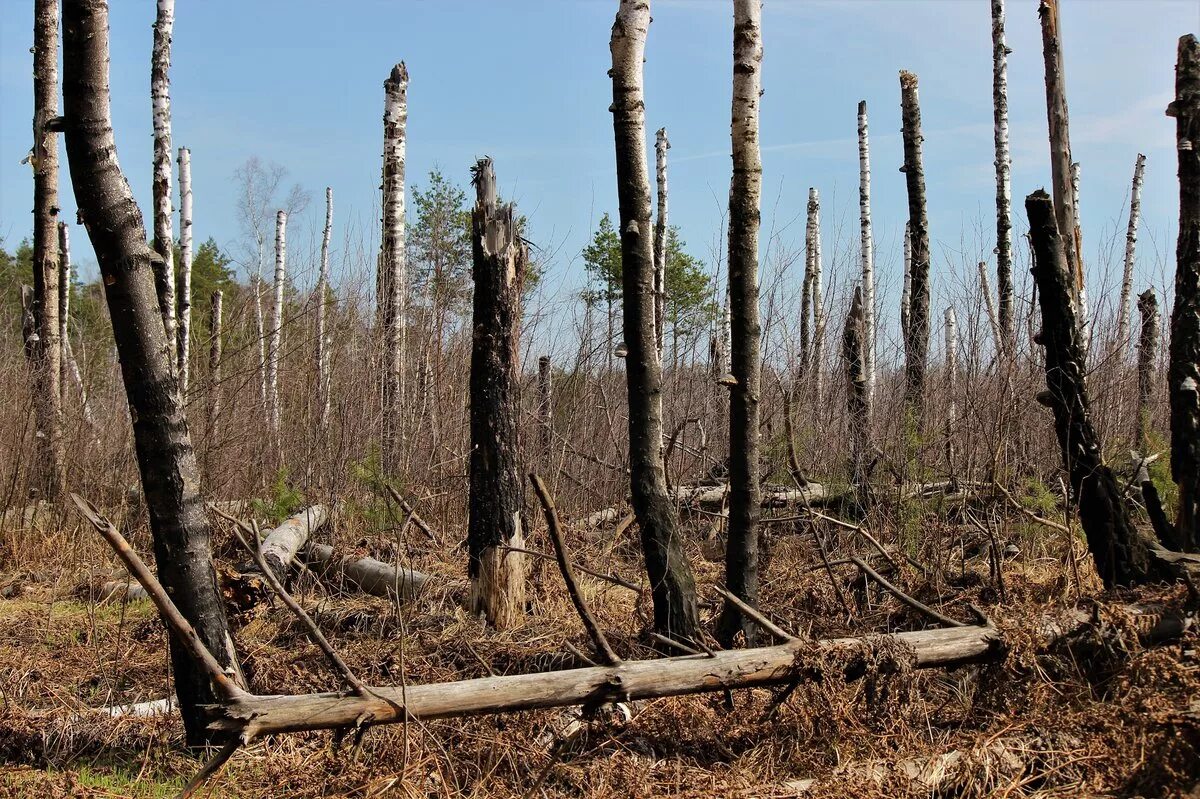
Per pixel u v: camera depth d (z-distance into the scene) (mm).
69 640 7086
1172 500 7840
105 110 4820
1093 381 9422
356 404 10781
